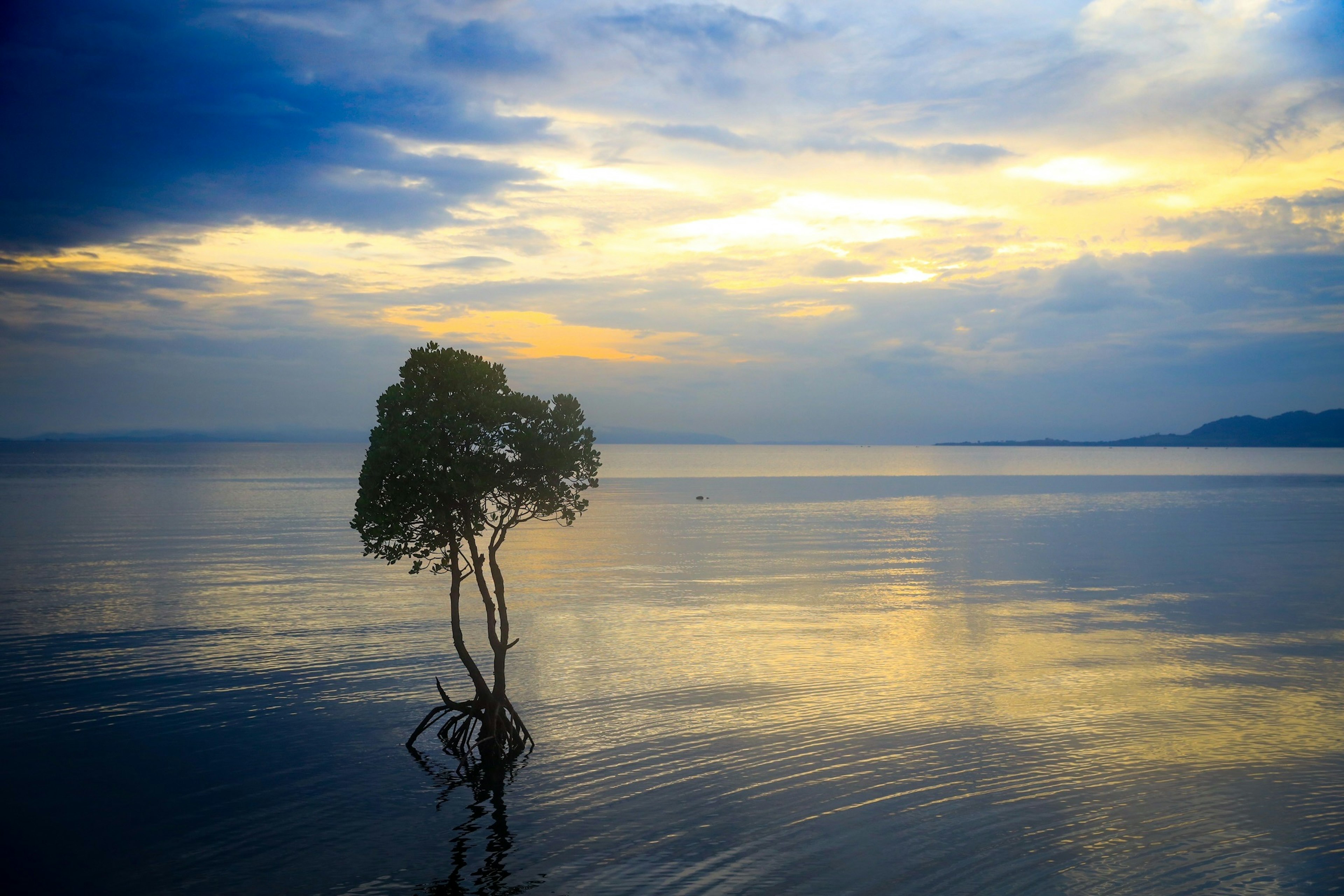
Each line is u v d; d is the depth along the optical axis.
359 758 21.47
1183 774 19.97
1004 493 138.62
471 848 16.72
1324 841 16.62
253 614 38.66
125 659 30.50
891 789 19.27
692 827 17.55
